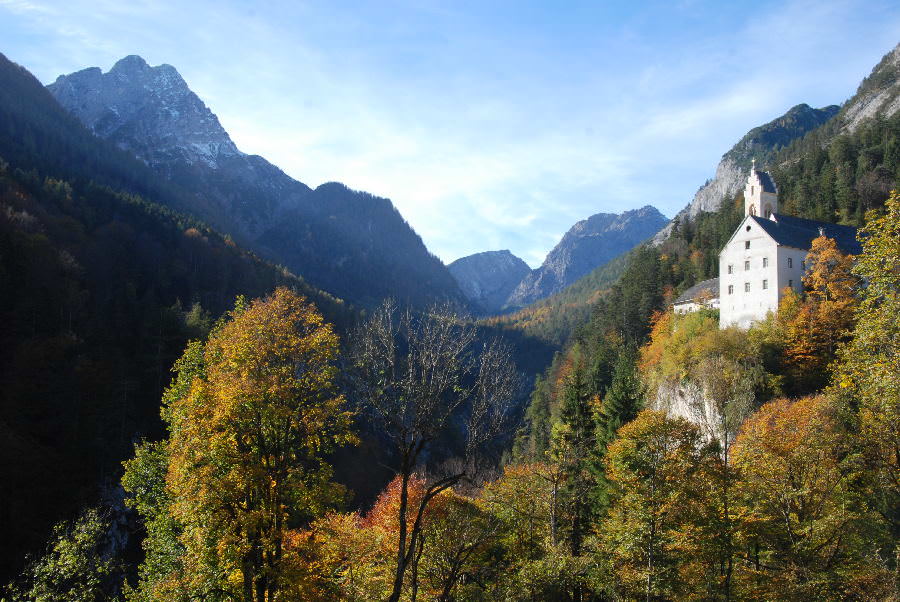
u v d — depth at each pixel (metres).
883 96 187.38
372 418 17.55
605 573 32.41
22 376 59.91
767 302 66.81
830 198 112.62
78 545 27.80
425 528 33.66
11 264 70.81
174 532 27.05
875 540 28.73
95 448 57.72
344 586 29.47
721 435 46.50
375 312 17.47
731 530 31.12
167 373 73.94
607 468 42.50
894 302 21.42
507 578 34.25
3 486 47.69
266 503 23.95
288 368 25.67
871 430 25.70
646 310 104.44
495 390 17.25
